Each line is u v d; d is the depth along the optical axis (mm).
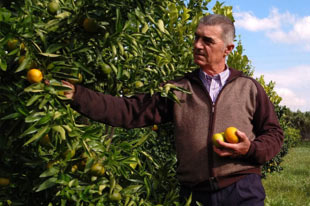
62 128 1479
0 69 1695
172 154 4402
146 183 2016
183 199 2191
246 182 2035
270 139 2064
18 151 1894
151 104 2193
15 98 1654
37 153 1956
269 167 9734
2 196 1892
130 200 2055
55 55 1587
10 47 1620
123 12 1765
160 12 1944
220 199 2043
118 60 2174
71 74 1764
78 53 1943
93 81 2084
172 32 3035
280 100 9234
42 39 1633
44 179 1831
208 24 2145
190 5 3658
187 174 2141
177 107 2184
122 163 1794
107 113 2008
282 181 9062
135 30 1839
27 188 1901
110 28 1750
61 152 1767
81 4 1781
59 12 1873
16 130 1729
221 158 2043
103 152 1697
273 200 6391
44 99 1502
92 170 1696
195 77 2199
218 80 2211
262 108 2146
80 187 1693
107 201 1812
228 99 2121
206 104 2133
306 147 23422
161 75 2590
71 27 1767
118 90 2191
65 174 1691
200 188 2094
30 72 1534
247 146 1956
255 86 2172
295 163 13562
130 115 2119
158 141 4418
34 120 1488
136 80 2389
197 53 2180
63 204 1801
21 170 1947
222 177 2031
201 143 2092
